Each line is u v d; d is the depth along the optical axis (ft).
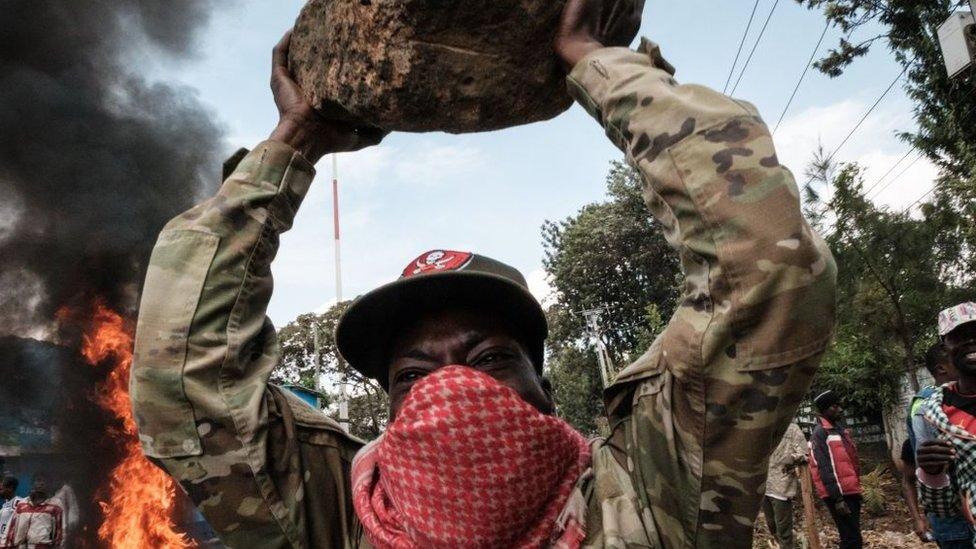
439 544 3.92
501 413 3.86
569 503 4.11
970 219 31.96
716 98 3.59
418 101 4.46
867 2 46.70
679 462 3.91
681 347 3.65
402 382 4.57
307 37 4.97
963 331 10.48
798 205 3.34
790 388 3.43
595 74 3.92
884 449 49.21
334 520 4.84
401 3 4.20
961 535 11.21
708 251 3.41
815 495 35.06
